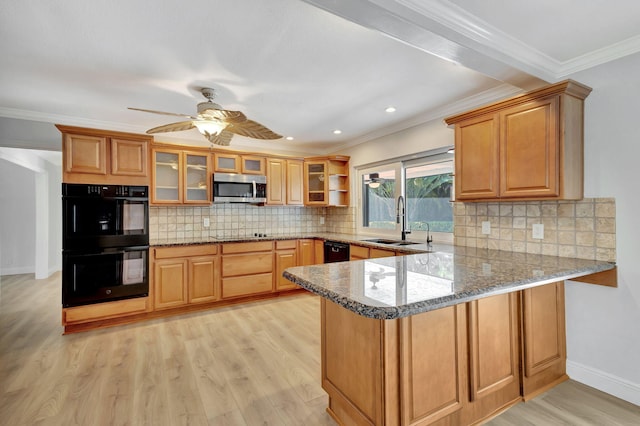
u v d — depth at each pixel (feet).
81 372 7.61
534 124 7.19
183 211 14.32
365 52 7.13
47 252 19.12
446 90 9.29
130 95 9.57
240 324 10.91
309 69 7.95
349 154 16.17
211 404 6.38
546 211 7.89
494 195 8.02
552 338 7.09
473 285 4.67
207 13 5.70
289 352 8.71
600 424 5.80
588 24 5.87
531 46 6.59
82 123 11.88
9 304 13.48
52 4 5.36
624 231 6.62
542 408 6.28
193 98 9.85
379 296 4.06
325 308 6.09
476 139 8.46
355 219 15.96
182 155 13.24
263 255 13.94
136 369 7.77
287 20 5.93
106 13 5.65
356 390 5.18
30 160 17.26
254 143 16.15
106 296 10.59
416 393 4.83
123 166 10.87
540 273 5.57
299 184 16.05
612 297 6.81
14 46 6.73
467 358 5.51
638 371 6.44
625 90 6.57
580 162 7.11
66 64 7.57
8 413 6.05
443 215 11.62
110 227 10.66
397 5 4.85
